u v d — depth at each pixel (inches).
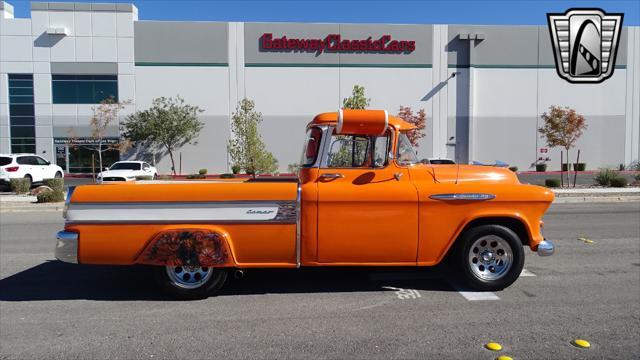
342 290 219.3
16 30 1257.4
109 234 193.6
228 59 1285.7
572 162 1349.7
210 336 163.9
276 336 163.6
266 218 197.3
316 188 201.2
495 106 1332.4
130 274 252.4
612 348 151.7
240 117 1056.2
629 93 1341.0
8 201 644.1
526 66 1327.5
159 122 1221.1
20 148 1280.8
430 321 177.3
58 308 196.2
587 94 1337.4
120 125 1282.0
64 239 192.5
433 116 1320.1
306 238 200.4
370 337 162.1
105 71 1270.9
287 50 1291.8
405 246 203.3
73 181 1114.7
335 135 210.4
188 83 1284.4
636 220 459.5
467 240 208.1
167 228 194.4
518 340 158.4
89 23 1264.8
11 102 1272.1
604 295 209.5
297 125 1304.1
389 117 215.5
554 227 414.0
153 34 1272.1
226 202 195.9
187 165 1299.2
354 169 206.4
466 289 218.8
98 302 204.1
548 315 183.2
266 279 238.8
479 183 208.8
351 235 201.2
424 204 202.4
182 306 197.5
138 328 172.1
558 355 146.6
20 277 247.9
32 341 160.4
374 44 1300.4
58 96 1275.8
